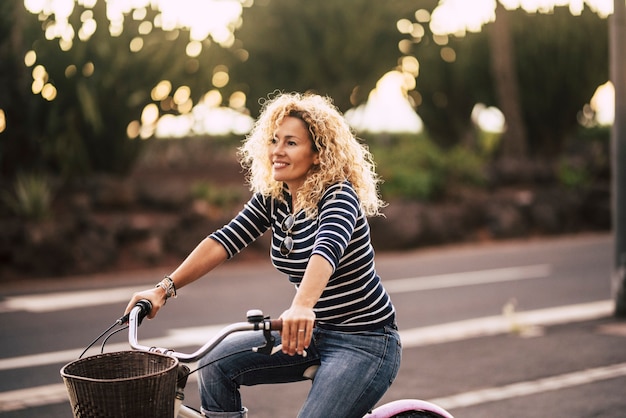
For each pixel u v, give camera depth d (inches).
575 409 208.8
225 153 887.1
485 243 652.1
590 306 362.6
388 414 113.3
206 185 594.2
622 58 336.5
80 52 540.4
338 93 762.2
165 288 109.0
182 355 96.0
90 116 537.6
